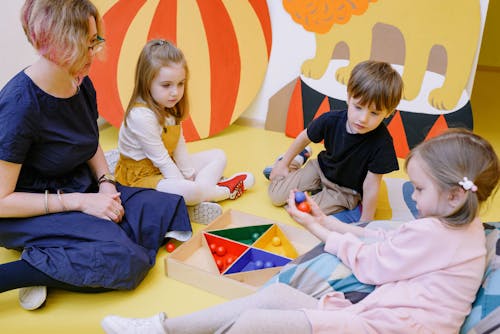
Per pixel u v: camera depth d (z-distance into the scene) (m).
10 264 1.20
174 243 1.55
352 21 2.18
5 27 1.89
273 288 1.04
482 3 1.97
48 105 1.24
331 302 1.04
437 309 0.94
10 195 1.24
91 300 1.29
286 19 2.29
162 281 1.37
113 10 2.15
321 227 1.20
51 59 1.14
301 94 2.35
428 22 2.05
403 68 2.13
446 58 2.05
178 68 1.56
